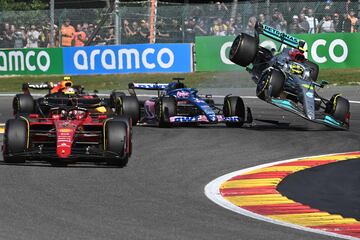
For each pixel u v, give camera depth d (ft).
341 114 191.42
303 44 197.16
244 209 102.63
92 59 352.08
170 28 358.23
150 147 165.07
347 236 86.58
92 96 161.27
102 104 156.15
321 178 129.49
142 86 205.46
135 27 358.43
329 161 148.46
